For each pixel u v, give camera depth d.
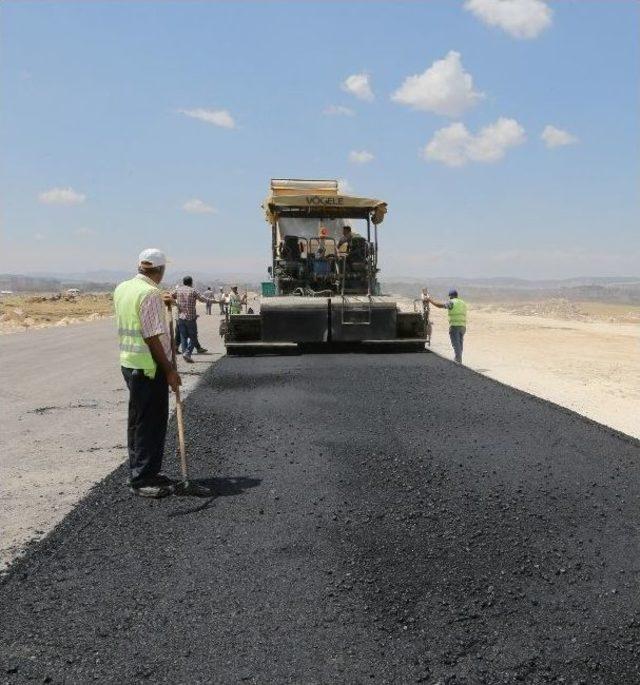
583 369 14.15
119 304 4.68
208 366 12.16
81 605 3.21
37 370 12.10
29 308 45.31
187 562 3.67
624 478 5.19
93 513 4.41
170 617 3.09
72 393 9.45
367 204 15.30
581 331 27.14
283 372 10.84
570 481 5.10
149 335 4.56
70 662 2.75
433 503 4.59
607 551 3.85
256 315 14.12
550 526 4.21
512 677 2.68
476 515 4.37
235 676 2.66
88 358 14.16
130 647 2.85
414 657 2.79
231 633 2.96
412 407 7.77
